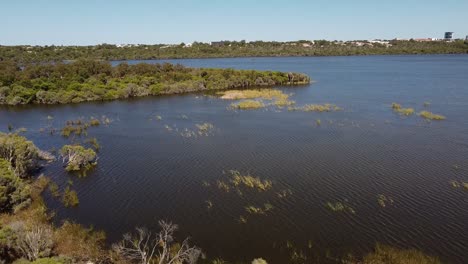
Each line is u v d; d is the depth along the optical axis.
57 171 38.62
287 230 26.08
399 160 39.62
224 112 67.88
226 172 37.28
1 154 37.00
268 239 25.00
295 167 38.19
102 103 82.69
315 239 24.88
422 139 47.31
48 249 22.02
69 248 23.50
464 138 47.38
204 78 109.88
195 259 22.30
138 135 52.78
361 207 29.23
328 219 27.48
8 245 21.25
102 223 27.61
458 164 38.22
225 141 48.31
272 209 29.22
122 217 28.52
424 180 34.25
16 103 81.69
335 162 39.38
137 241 24.83
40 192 33.09
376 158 40.41
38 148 46.16
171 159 41.75
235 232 25.98
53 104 82.50
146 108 74.75
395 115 61.72
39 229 23.91
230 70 116.62
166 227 25.34
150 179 36.06
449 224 26.44
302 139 48.28
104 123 61.41
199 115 65.75
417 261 21.89
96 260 22.45
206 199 31.34
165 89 96.12
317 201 30.45
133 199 31.69
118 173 37.91
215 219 27.89
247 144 46.69
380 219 27.31
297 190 32.66
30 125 60.88
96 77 108.19
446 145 44.59
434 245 23.89
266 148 44.81
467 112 62.41
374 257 22.53
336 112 64.94
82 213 29.23
